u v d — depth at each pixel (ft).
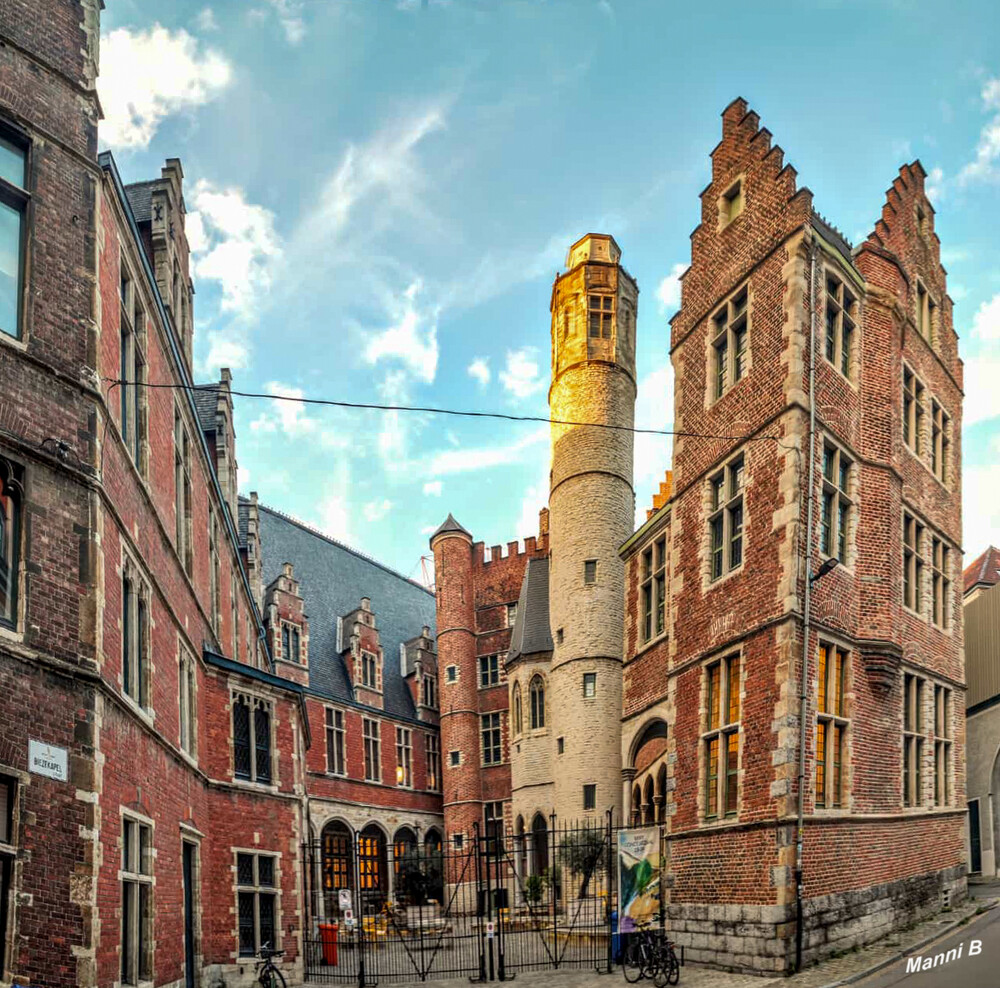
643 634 96.73
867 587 70.85
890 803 69.31
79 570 42.42
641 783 96.32
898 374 77.10
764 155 74.90
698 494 76.59
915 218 87.30
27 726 38.55
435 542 180.75
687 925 67.97
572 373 139.33
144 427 56.24
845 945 61.98
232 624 95.25
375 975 74.49
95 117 48.21
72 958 38.34
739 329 76.13
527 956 80.84
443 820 171.94
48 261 44.32
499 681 172.35
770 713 63.72
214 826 69.46
